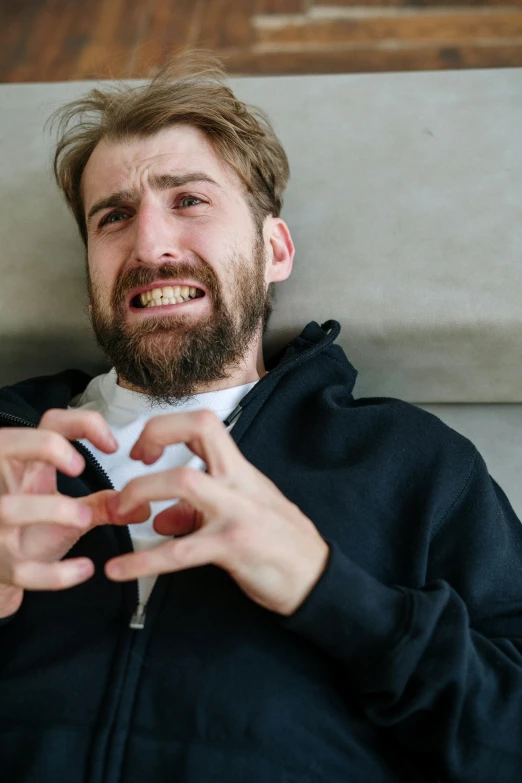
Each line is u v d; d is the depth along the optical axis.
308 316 1.16
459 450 0.93
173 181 1.04
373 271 1.17
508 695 0.73
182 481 0.63
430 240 1.18
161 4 2.20
